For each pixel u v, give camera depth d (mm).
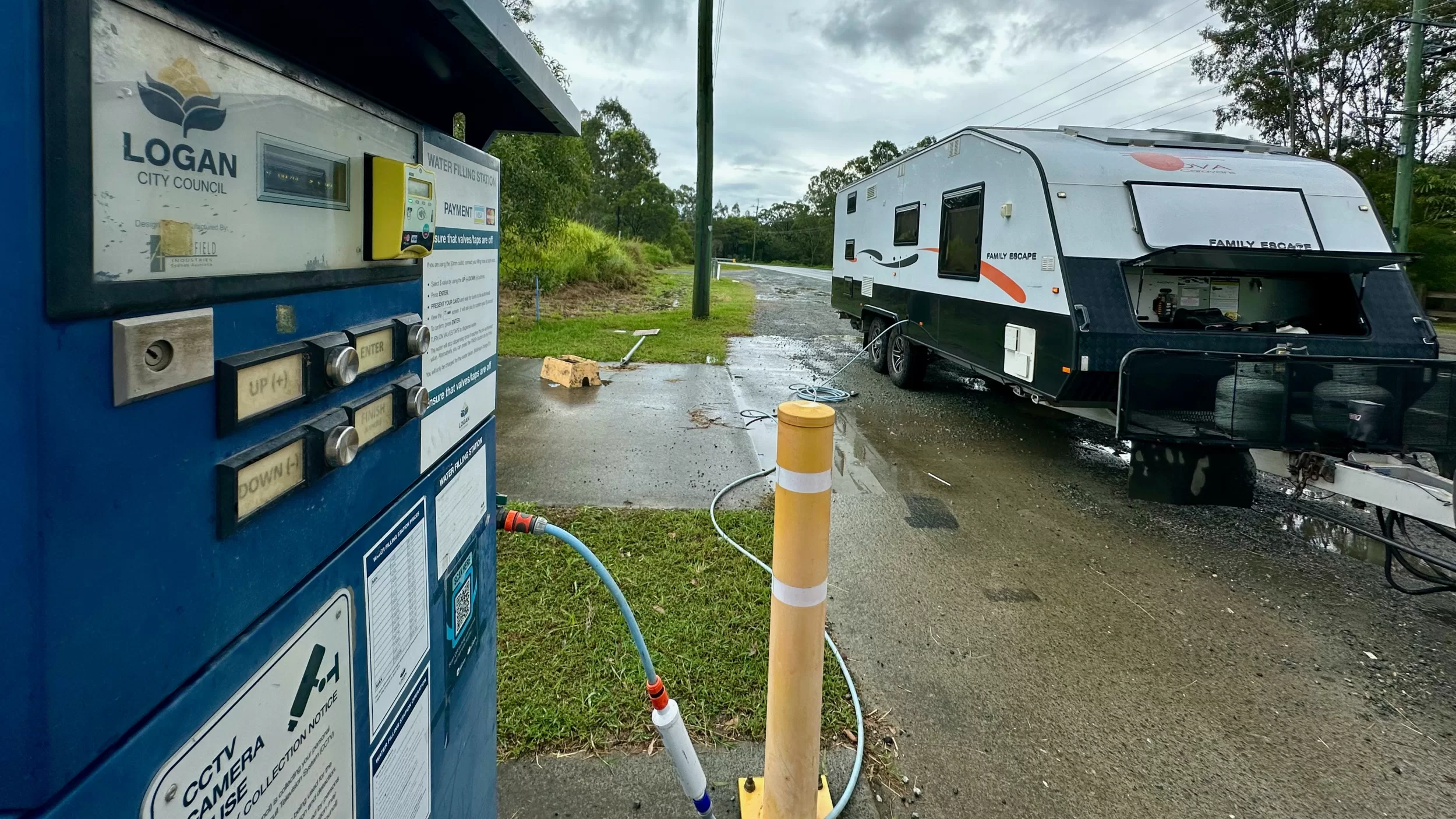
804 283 29406
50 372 577
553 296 16906
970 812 2268
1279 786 2434
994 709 2781
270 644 870
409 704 1315
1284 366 4043
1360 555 4355
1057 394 5238
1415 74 15391
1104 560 4215
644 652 1905
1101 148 5773
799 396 8258
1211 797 2371
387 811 1226
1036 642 3281
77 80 582
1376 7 25875
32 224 558
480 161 1660
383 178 1092
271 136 837
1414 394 3986
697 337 12461
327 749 1023
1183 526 4777
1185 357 4164
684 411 7297
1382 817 2314
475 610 1715
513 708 2547
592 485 5008
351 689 1082
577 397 7812
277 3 1115
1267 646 3299
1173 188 5316
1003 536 4535
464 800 1653
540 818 2123
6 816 593
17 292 558
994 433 7055
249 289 806
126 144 630
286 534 894
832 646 3129
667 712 1913
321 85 945
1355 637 3393
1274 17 28094
